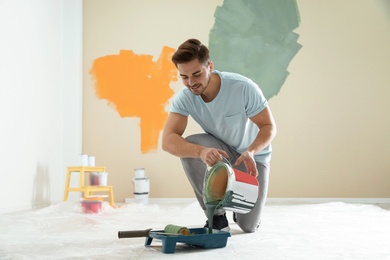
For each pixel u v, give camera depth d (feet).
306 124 17.61
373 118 17.58
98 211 12.32
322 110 17.62
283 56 17.74
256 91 7.74
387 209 13.98
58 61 16.81
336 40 17.72
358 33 17.72
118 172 17.60
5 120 12.85
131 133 17.66
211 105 7.71
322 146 17.54
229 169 6.52
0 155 12.57
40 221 9.78
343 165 17.49
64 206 12.53
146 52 17.84
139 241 7.34
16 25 13.60
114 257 5.98
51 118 16.11
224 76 7.69
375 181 17.46
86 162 14.73
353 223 9.86
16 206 13.48
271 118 7.82
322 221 10.23
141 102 17.72
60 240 7.58
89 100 17.72
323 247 6.73
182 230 6.57
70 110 17.16
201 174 7.82
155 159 17.56
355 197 17.43
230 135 8.05
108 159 17.63
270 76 17.72
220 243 6.68
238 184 6.52
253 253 6.23
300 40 17.76
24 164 14.01
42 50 15.40
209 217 6.86
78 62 17.30
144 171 16.85
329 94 17.65
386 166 17.47
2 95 12.71
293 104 17.63
